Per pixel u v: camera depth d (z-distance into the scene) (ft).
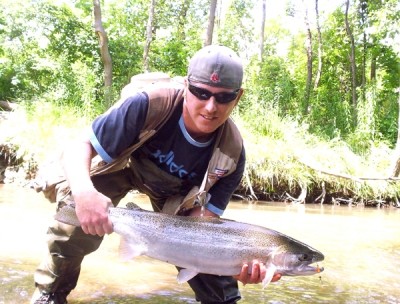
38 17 29.89
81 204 3.78
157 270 6.32
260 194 16.98
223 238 4.01
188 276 4.06
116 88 27.86
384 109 28.99
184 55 33.12
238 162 4.49
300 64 40.01
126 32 32.63
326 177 17.66
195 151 4.34
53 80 27.73
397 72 34.83
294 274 3.97
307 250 3.99
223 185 4.56
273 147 17.90
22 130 17.01
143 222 4.04
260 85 25.48
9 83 28.84
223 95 3.83
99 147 4.06
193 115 3.96
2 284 5.18
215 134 4.34
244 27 45.37
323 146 19.58
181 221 4.08
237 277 4.05
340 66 37.73
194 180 4.53
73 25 30.45
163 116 4.17
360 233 10.25
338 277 6.41
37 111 18.71
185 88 4.05
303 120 22.94
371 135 23.18
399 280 6.42
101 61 30.30
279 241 4.00
